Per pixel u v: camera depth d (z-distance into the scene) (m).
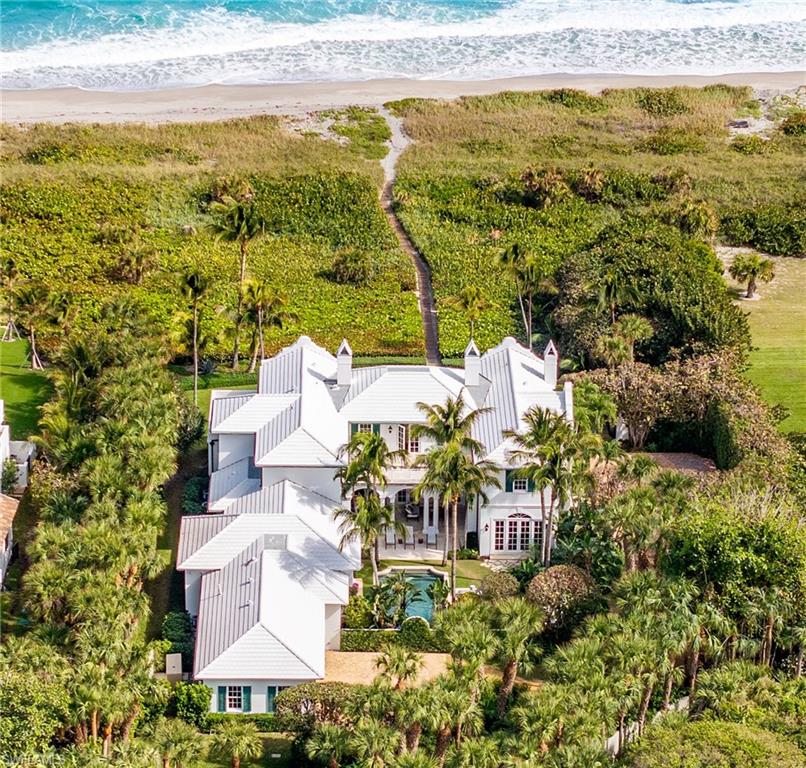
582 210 165.25
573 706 68.62
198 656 80.44
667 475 89.25
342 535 89.81
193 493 100.06
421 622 86.56
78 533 82.31
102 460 89.38
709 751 65.69
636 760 66.62
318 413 97.19
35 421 111.50
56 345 122.94
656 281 130.38
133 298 130.62
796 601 80.56
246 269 146.12
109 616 75.38
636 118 199.00
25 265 143.50
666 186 169.50
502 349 106.12
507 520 95.75
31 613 80.81
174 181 168.25
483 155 184.75
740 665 75.56
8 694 65.75
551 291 130.75
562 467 88.94
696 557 81.25
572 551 90.00
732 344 120.12
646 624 73.50
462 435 90.06
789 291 146.25
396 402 98.50
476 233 158.38
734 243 158.62
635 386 109.25
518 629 74.62
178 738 71.38
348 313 136.00
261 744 75.69
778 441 102.81
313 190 165.38
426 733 73.25
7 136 181.38
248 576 84.31
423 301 141.75
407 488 97.00
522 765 65.62
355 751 70.50
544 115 198.62
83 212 158.12
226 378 120.00
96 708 68.88
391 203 168.75
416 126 192.50
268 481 94.19
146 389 101.62
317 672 79.31
